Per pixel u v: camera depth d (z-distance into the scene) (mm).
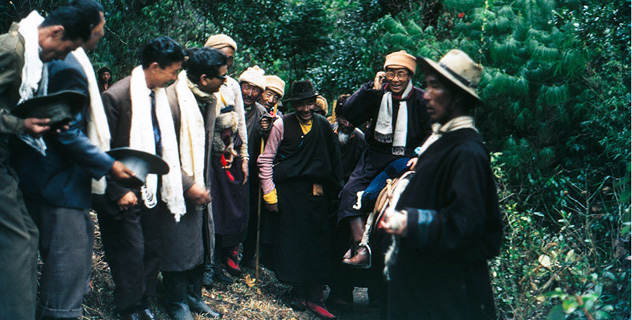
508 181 5312
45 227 2844
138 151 2773
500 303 4008
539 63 5430
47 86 2715
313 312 4551
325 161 4500
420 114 4027
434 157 2543
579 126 5539
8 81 2506
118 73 7594
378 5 10312
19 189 2773
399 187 2840
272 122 4605
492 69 5547
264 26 11555
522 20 5594
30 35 2545
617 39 5020
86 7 2617
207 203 3539
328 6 12133
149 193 3238
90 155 2721
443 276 2564
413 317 2635
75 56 2918
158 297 3926
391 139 4062
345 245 4652
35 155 2805
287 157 4453
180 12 9461
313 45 11734
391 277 2686
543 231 4344
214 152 4086
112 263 3283
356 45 10266
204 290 4418
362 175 4215
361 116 4137
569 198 4895
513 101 5570
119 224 3209
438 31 6992
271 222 4566
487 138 5938
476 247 2527
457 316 2562
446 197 2486
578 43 5344
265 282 4992
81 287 2924
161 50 3168
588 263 3750
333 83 10508
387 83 4066
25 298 2633
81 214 2922
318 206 4504
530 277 3719
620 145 4652
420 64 2600
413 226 2373
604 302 3488
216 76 3561
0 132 2490
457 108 2547
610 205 4629
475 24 5785
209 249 3910
